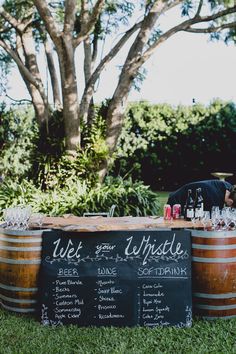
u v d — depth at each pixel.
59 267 4.64
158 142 17.70
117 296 4.60
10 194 8.73
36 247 4.68
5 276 4.74
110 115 9.41
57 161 9.45
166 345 4.07
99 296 4.60
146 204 9.24
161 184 18.19
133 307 4.58
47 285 4.60
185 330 4.43
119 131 9.58
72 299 4.59
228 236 4.64
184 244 4.72
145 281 4.62
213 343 4.11
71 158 9.27
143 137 17.73
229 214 4.90
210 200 5.52
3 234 4.75
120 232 4.72
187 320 4.56
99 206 8.70
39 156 9.65
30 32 10.21
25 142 15.27
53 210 8.27
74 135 9.16
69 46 8.37
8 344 4.06
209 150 17.42
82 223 4.95
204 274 4.64
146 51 8.95
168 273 4.65
